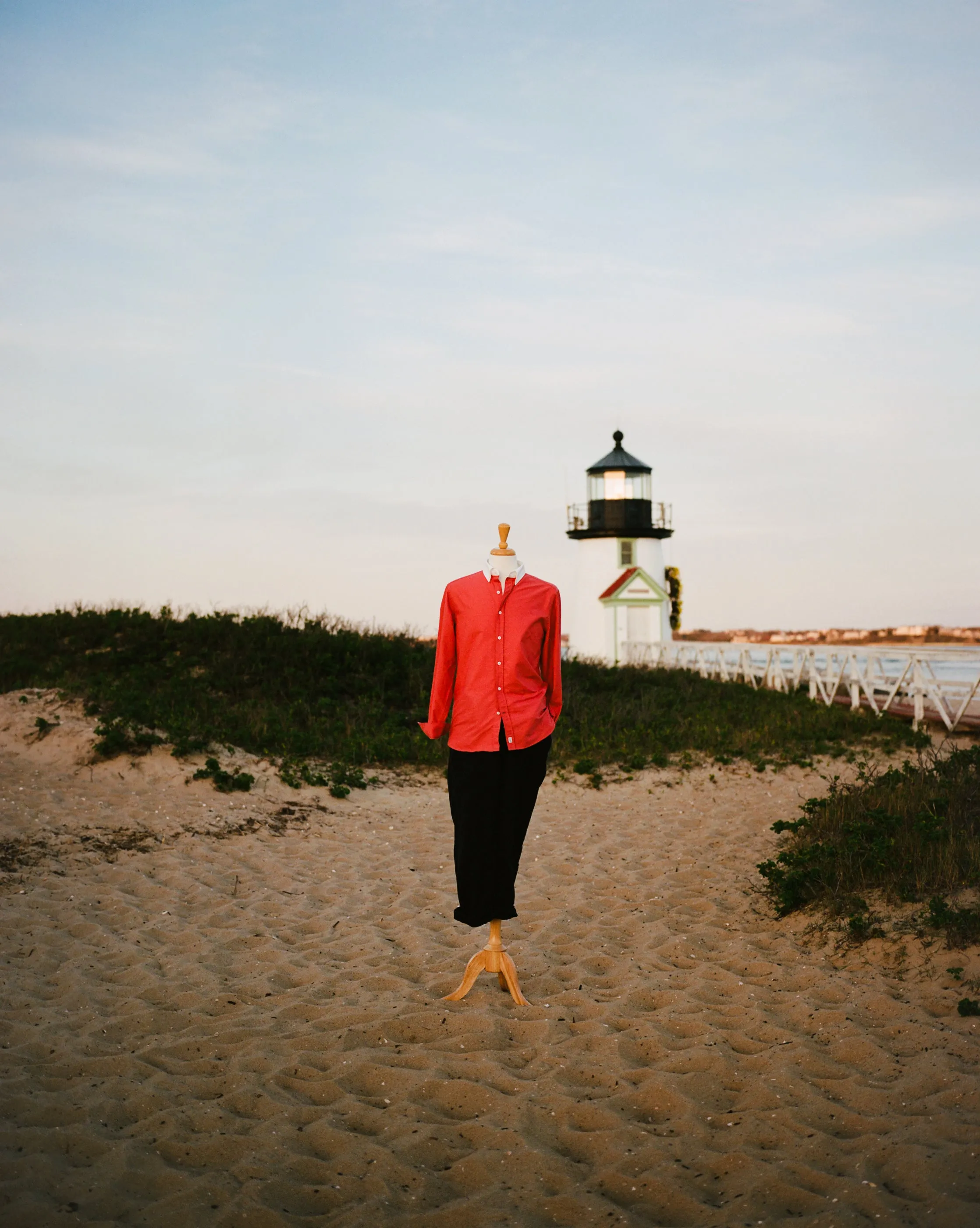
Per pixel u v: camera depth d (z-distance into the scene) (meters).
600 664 19.86
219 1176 2.97
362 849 7.79
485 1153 3.13
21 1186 2.84
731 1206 2.80
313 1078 3.69
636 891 6.52
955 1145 3.03
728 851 7.59
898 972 4.64
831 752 12.15
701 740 12.66
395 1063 3.80
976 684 13.18
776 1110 3.36
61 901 6.02
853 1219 2.68
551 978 4.82
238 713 11.53
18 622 15.52
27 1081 3.57
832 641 82.31
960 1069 3.56
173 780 9.16
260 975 4.88
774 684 18.86
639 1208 2.83
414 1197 2.89
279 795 9.20
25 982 4.67
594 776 10.60
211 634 14.52
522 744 4.32
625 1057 3.88
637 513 31.22
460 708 4.39
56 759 9.49
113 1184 2.90
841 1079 3.57
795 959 5.02
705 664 22.00
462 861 4.43
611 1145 3.19
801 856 6.22
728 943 5.37
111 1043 4.00
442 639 4.45
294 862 7.30
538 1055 3.92
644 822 8.88
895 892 5.50
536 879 6.91
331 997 4.62
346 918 5.99
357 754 10.81
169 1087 3.59
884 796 7.48
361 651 14.52
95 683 12.37
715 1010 4.37
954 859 5.59
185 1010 4.41
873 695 15.12
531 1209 2.83
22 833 7.36
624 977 4.87
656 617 31.31
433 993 4.65
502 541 4.43
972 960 4.53
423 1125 3.30
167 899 6.23
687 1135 3.23
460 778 4.41
